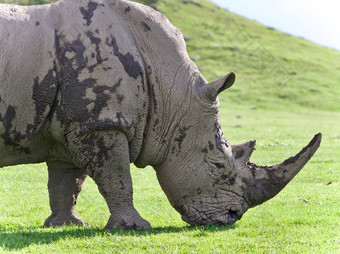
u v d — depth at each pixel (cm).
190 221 2347
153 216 2722
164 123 2288
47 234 2216
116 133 2178
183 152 2314
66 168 2450
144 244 2044
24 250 1966
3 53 2077
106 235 2141
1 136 2123
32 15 2172
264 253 1992
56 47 2134
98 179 2233
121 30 2216
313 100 13538
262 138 6881
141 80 2208
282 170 2327
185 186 2327
